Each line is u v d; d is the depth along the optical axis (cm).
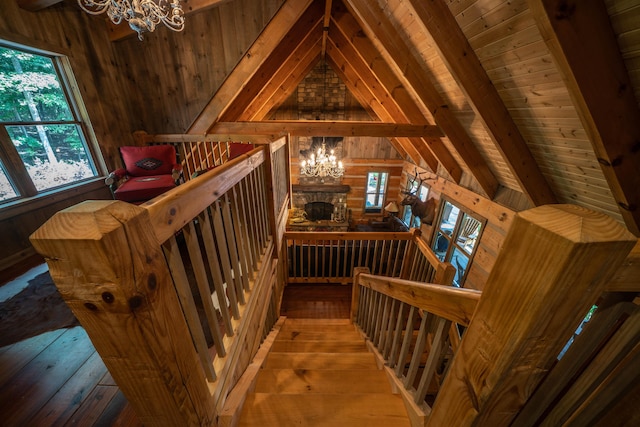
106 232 40
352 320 290
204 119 361
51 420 115
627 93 129
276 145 255
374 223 766
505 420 61
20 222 254
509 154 237
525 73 176
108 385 130
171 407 65
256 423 103
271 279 242
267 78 393
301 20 355
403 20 238
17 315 176
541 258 39
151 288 52
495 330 50
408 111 357
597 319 49
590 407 58
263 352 168
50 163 288
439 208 521
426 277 284
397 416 106
